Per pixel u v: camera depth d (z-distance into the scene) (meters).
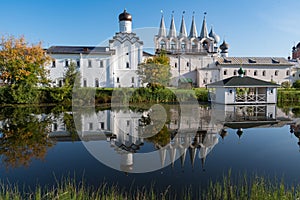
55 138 7.29
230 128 8.94
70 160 5.18
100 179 4.12
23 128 8.95
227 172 4.52
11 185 3.94
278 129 8.79
